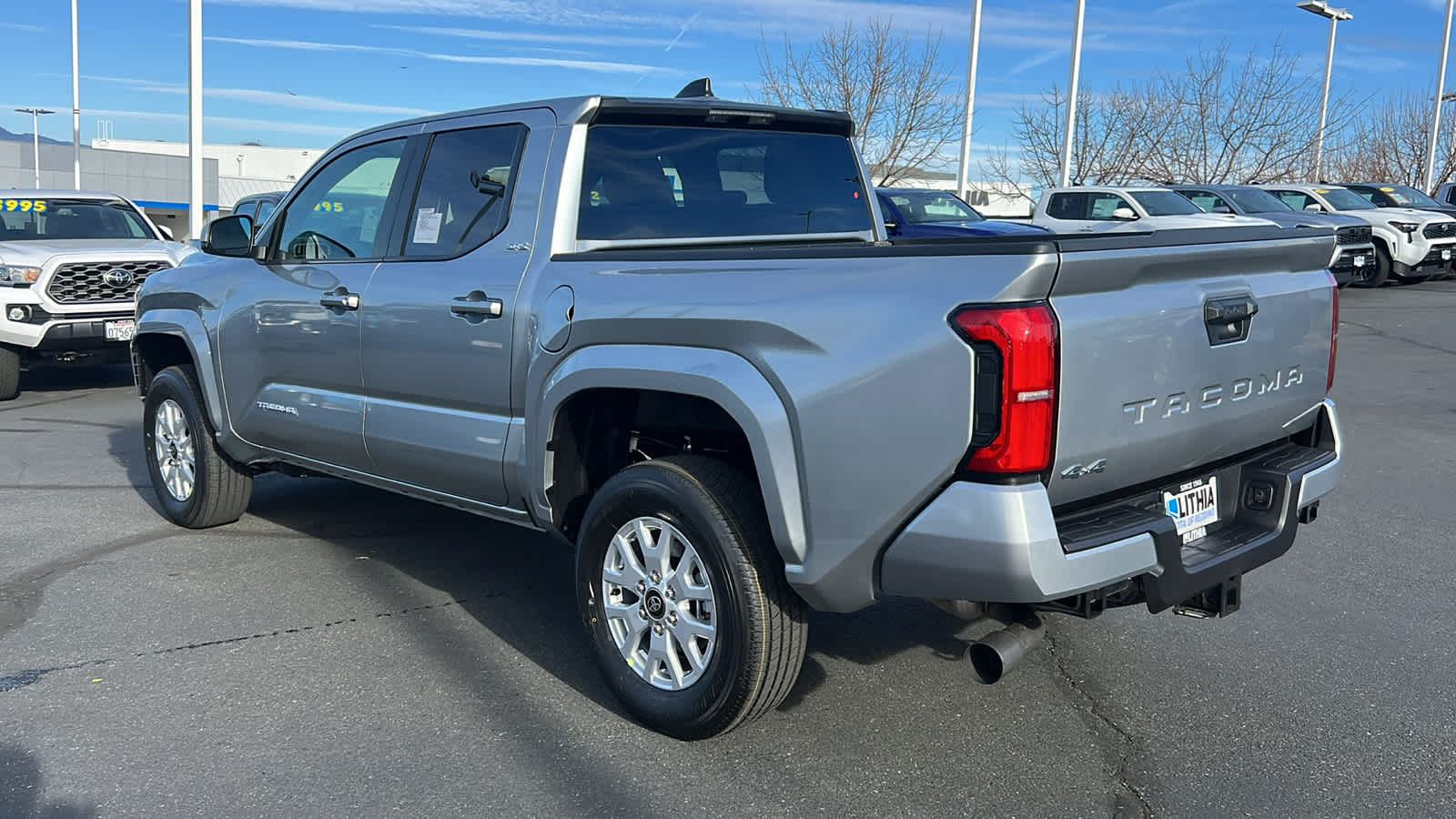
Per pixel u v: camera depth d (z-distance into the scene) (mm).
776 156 4672
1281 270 3727
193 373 5875
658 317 3484
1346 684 4070
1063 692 4016
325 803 3232
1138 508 3258
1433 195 29969
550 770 3436
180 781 3346
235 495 5926
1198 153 29125
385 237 4664
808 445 3156
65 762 3455
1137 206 17000
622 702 3758
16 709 3820
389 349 4500
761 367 3250
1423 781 3385
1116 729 3727
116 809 3182
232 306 5375
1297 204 20672
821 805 3238
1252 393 3570
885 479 3039
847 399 3076
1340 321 15445
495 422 4109
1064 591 2924
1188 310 3266
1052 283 2881
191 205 17469
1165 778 3404
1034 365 2844
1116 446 3086
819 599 3234
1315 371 3891
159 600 4926
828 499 3146
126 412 9977
